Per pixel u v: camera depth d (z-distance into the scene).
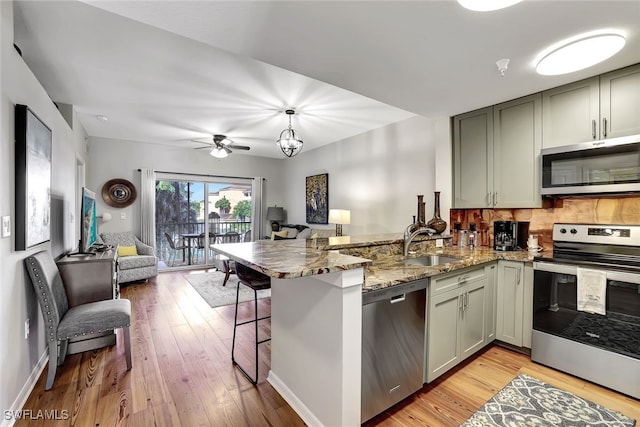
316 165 6.14
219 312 3.57
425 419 1.73
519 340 2.49
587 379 2.08
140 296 4.23
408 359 1.85
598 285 2.02
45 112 2.40
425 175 3.90
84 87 3.08
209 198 6.63
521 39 1.80
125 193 5.47
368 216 4.81
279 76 2.84
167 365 2.34
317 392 1.65
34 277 1.94
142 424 1.69
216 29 1.68
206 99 3.41
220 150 4.86
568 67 2.07
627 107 2.14
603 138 2.25
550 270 2.25
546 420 1.71
